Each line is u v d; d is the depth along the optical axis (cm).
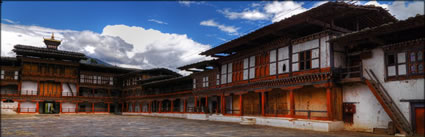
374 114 2312
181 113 5503
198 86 4944
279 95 3284
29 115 6100
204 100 5169
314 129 2534
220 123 3631
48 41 7525
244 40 3294
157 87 6988
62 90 7275
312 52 2650
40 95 6819
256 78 3372
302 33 2967
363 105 2398
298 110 2812
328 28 2625
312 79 2623
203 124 3466
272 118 3062
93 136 2206
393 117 2061
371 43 2350
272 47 3145
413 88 2044
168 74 7681
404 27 1934
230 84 3916
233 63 3891
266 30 2916
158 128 2920
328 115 2494
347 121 2509
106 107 8112
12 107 6531
